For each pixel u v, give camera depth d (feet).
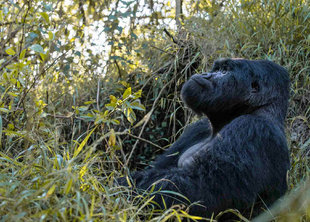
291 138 14.37
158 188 10.26
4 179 8.16
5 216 6.71
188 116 16.49
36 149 10.16
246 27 17.12
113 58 17.89
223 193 9.95
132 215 8.50
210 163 10.17
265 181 10.37
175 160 12.64
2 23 14.05
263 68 11.66
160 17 20.71
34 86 13.56
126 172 11.06
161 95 18.16
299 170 13.21
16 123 12.37
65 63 16.67
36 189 7.75
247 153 10.20
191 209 9.92
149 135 18.10
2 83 11.37
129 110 10.68
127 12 18.11
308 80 15.31
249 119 10.75
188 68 18.07
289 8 16.87
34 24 13.87
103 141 15.53
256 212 10.60
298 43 15.98
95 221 7.23
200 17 18.74
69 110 16.67
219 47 17.02
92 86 17.95
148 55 19.01
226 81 11.56
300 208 8.87
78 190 7.87
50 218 6.88
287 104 11.87
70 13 19.33
